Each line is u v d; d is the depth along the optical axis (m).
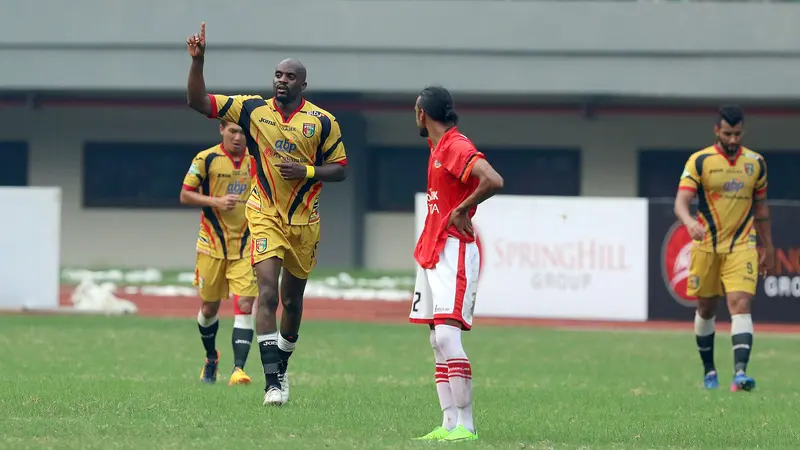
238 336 38.62
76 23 111.75
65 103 117.62
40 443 23.39
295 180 31.56
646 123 118.94
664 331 69.12
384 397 34.38
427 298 26.83
